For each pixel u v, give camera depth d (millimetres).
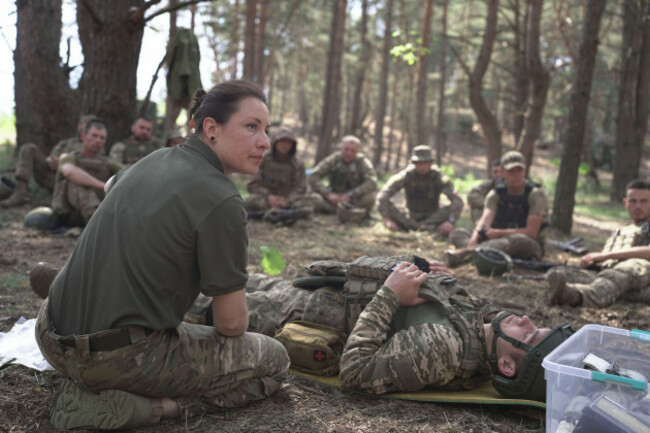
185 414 2193
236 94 1987
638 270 4508
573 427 1861
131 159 6930
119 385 2033
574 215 11375
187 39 7238
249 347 2301
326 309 2805
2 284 3893
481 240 6066
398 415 2391
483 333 2543
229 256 1989
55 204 5941
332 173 8852
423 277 2584
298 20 30891
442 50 21109
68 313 2025
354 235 7246
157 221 1911
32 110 8531
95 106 7309
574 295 4320
